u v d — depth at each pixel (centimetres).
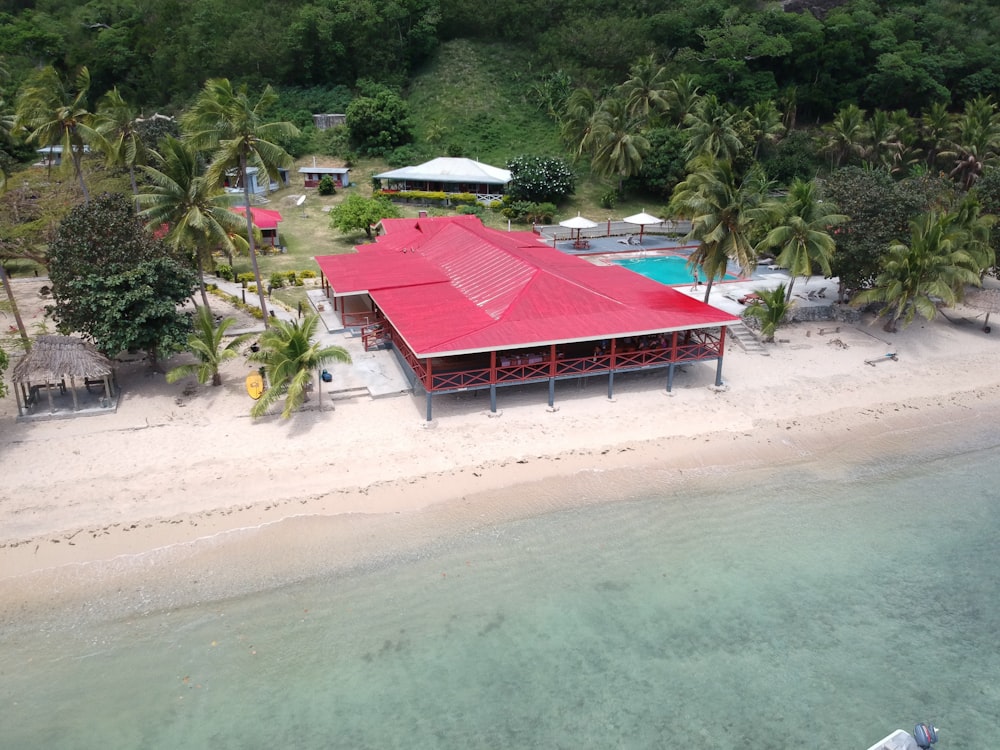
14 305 3972
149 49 9819
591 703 2020
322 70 9731
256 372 3525
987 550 2675
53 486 2802
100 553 2484
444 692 2041
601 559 2561
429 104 9469
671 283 5350
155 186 4959
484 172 7769
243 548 2534
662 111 8112
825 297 5025
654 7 10238
